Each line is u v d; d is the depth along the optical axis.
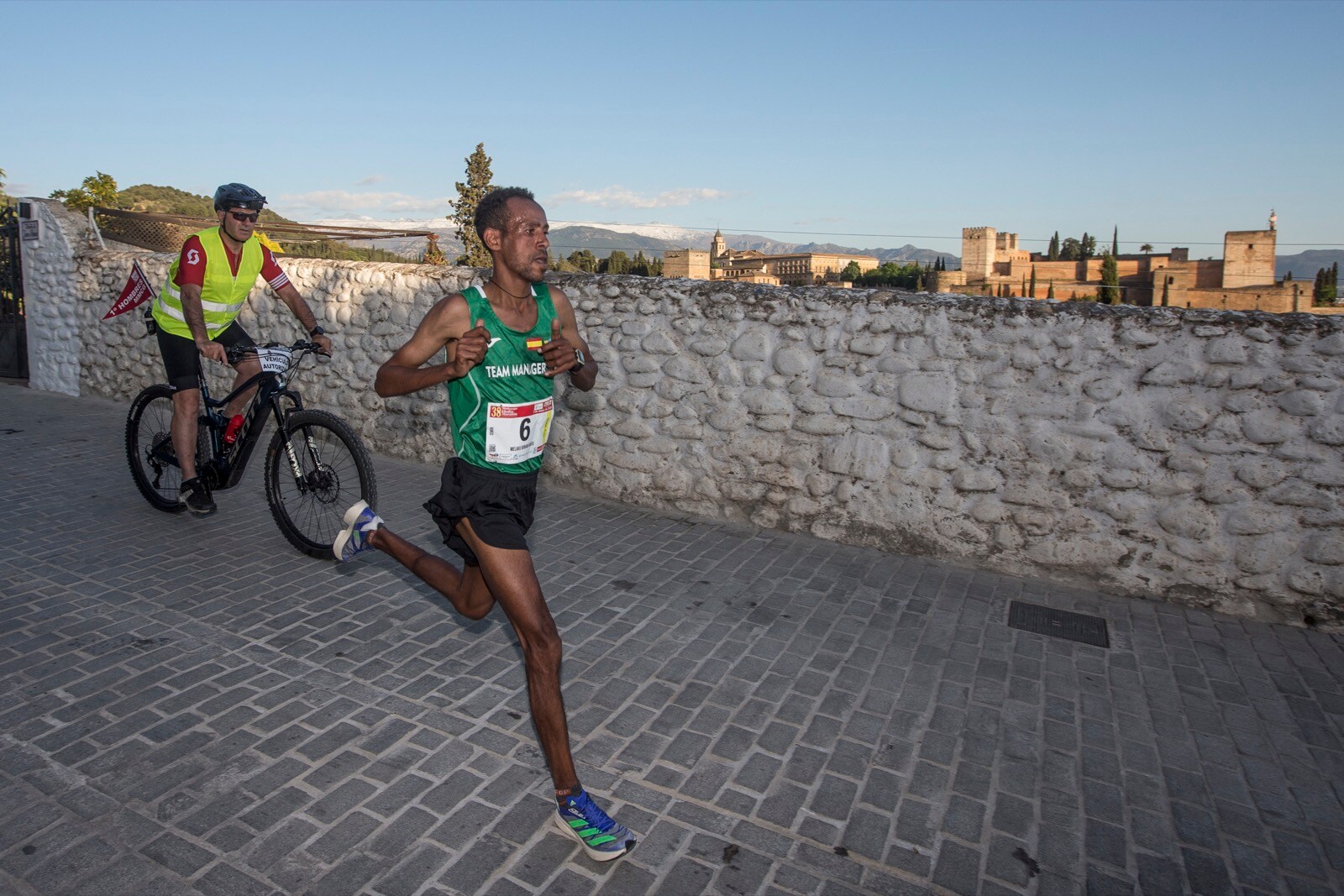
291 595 4.01
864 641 3.74
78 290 8.58
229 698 3.06
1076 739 3.03
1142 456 4.22
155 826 2.36
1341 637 3.92
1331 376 3.84
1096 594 4.36
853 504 4.91
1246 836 2.54
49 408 8.15
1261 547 4.04
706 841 2.40
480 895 2.15
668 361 5.36
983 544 4.60
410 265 6.47
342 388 6.86
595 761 2.76
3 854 2.23
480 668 3.37
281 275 4.73
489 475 2.40
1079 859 2.40
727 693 3.24
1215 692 3.40
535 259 2.33
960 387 4.56
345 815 2.44
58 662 3.29
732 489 5.25
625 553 4.71
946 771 2.80
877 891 2.24
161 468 5.08
